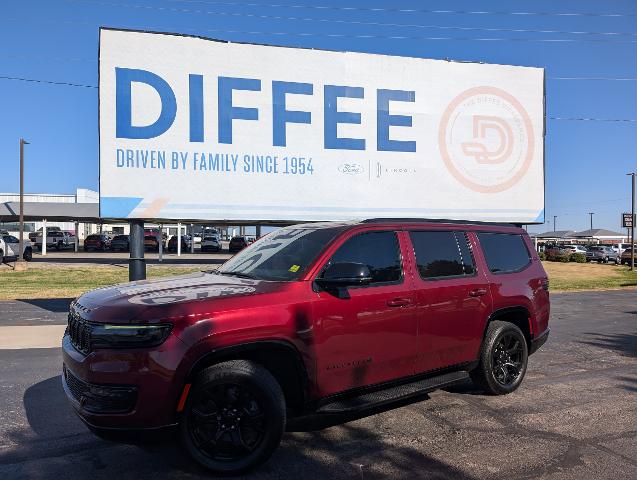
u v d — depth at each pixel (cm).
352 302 433
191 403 364
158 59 1115
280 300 399
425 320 486
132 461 401
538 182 1398
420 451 422
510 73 1373
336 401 432
